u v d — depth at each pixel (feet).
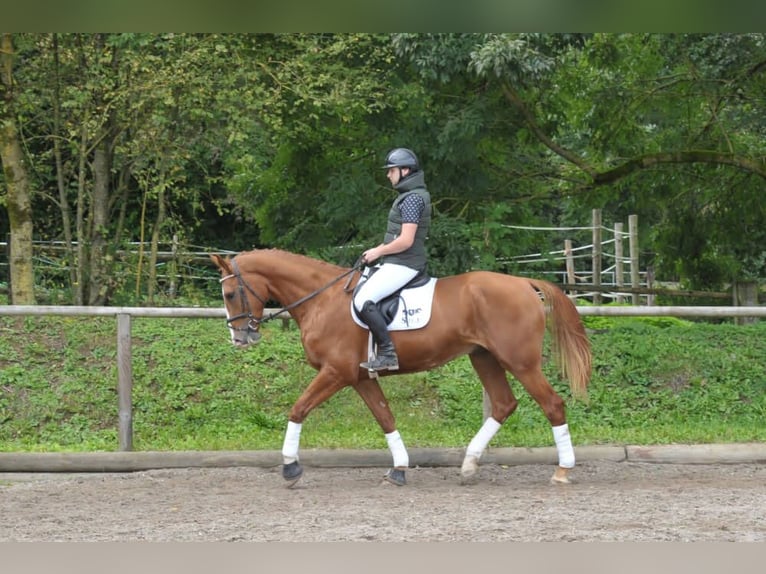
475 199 44.83
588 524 20.93
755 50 42.34
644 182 49.62
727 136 45.73
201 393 34.78
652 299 57.21
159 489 26.37
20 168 42.63
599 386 35.65
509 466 29.25
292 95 44.04
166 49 43.04
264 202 48.73
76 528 21.48
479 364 26.91
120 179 48.08
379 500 24.36
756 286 49.96
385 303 25.81
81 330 38.32
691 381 35.88
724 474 27.84
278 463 29.27
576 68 46.57
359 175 43.45
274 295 27.04
